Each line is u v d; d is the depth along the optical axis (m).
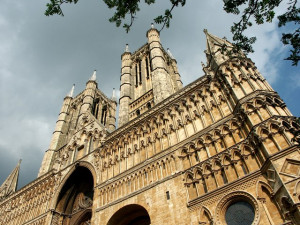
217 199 24.48
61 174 48.03
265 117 24.44
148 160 33.81
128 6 16.28
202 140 29.84
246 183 23.30
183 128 33.38
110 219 31.94
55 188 46.56
